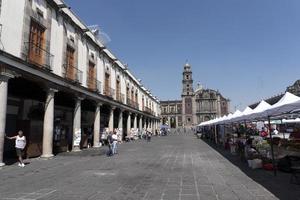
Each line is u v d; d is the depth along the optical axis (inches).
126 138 1358.3
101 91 981.2
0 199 249.4
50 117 610.9
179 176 364.5
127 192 274.7
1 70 458.3
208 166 459.2
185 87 4188.0
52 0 631.8
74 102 802.8
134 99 1594.5
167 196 258.5
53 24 647.8
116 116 1358.3
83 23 836.6
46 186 305.0
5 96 464.8
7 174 387.5
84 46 842.2
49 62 609.3
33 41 565.9
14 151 597.9
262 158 450.3
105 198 252.2
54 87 629.3
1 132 450.9
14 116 608.4
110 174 383.9
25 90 616.7
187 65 4212.6
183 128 3944.4
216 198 251.4
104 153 700.0
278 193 269.1
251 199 248.1
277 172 392.5
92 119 1060.5
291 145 429.7
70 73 742.5
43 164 495.5
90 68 901.8
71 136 834.8
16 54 501.0
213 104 4084.6
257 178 348.5
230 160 540.4
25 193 272.2
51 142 610.5
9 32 483.2
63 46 692.1
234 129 1031.0
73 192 275.7
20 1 517.0
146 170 418.6
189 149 837.8
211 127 1311.5
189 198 251.4
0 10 463.2
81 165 481.7
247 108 572.7
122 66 1312.7
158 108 2802.7
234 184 312.2
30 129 619.5
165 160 551.5
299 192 273.0
